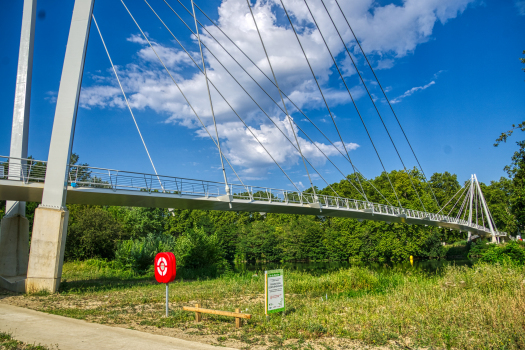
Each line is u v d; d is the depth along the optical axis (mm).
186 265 37031
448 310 10000
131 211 62281
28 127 25078
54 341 7582
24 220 24672
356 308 12117
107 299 15797
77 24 21875
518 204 36812
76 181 20500
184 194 24875
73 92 20781
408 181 68625
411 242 62500
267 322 9961
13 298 16500
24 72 25297
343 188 81312
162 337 8109
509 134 22672
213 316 10898
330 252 73438
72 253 46094
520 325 8148
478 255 63969
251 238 80125
